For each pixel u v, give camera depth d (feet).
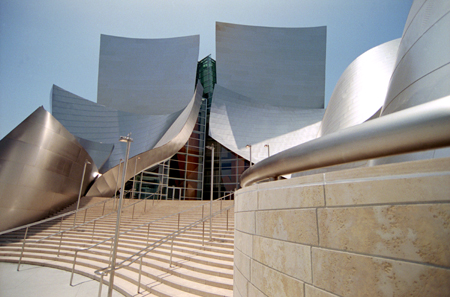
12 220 44.98
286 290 8.28
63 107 91.15
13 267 31.35
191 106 84.64
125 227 44.60
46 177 50.62
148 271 24.94
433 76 13.39
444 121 5.75
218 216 43.93
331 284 6.74
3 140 45.85
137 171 71.46
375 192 6.14
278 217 9.00
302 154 8.92
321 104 120.78
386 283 5.66
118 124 92.99
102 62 121.60
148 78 120.06
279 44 130.00
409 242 5.45
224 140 88.58
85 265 30.27
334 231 6.86
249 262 11.11
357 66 61.72
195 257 26.27
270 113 100.48
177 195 86.12
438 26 14.39
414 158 12.79
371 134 6.97
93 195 64.85
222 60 121.80
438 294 4.91
